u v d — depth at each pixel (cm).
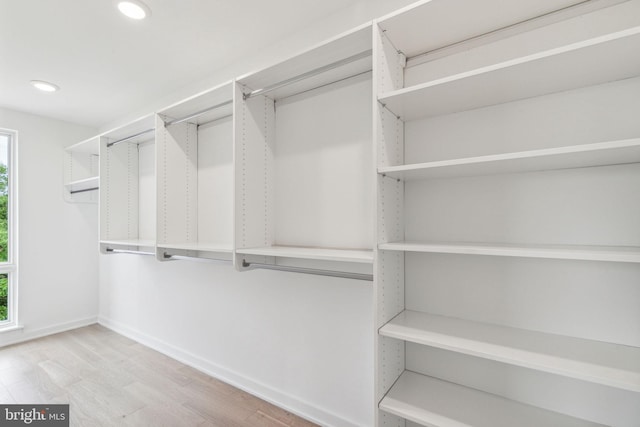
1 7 153
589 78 103
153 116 218
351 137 163
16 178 296
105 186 269
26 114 300
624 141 81
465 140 131
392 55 130
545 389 115
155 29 174
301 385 182
